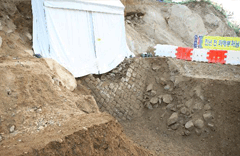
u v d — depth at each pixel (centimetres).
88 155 433
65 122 528
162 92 1044
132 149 541
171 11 1842
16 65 667
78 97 724
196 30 1855
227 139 816
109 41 1106
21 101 564
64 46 940
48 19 890
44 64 777
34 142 417
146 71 1131
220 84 939
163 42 1594
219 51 1193
